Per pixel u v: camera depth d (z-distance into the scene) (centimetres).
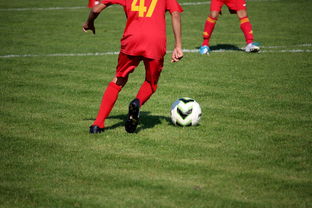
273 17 5950
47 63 3750
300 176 1619
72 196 1465
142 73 3434
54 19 6141
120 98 2784
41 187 1537
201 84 3059
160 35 2033
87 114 2433
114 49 4309
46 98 2758
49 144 1961
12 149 1903
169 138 2028
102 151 1870
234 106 2550
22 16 6425
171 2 2055
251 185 1542
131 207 1388
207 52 4034
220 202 1420
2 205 1413
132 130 2019
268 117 2339
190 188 1516
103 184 1552
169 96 2789
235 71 3403
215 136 2055
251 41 4056
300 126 2192
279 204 1409
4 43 4616
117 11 6812
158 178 1598
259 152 1856
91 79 3238
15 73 3409
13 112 2467
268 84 3016
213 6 4047
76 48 4369
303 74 3256
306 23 5481
